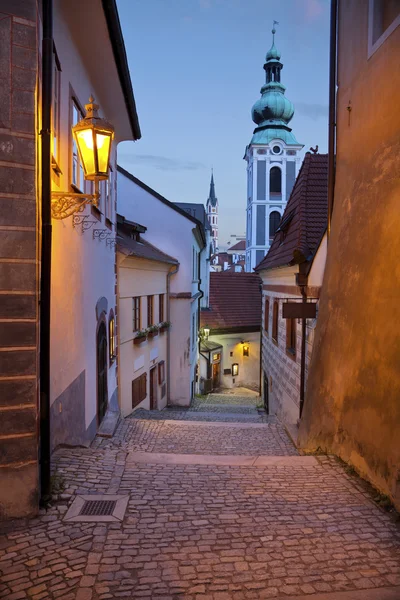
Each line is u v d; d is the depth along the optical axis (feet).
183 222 63.77
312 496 17.37
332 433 23.62
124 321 42.73
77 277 24.04
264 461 22.04
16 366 14.30
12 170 13.93
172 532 13.94
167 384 61.93
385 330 18.63
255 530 14.15
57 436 20.30
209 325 91.45
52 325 19.19
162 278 58.85
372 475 18.44
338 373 23.62
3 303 14.08
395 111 19.88
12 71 13.87
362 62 24.00
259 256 217.15
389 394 17.65
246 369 95.66
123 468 20.27
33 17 14.03
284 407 45.96
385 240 19.72
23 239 14.11
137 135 39.91
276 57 221.46
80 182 24.98
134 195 63.67
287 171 213.87
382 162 20.92
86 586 11.02
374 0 22.57
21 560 12.24
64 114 21.44
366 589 10.96
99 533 13.80
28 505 14.65
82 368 25.43
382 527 14.46
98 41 24.57
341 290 24.62
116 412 36.19
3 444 14.34
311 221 41.68
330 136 29.19
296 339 40.68
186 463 21.56
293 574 11.60
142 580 11.27
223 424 36.40
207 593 10.77
